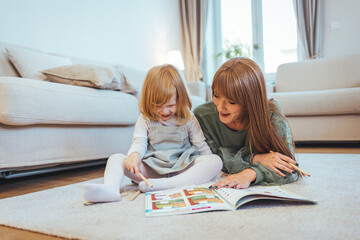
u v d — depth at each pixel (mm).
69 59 2057
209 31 4152
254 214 598
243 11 4055
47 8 2318
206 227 536
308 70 2752
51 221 625
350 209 617
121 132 1666
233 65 869
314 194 758
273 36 3859
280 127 975
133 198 784
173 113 990
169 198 720
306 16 3412
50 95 1194
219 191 767
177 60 3709
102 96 1477
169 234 512
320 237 472
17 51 1623
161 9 3799
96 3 2807
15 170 1208
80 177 1337
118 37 3074
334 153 1777
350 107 2018
